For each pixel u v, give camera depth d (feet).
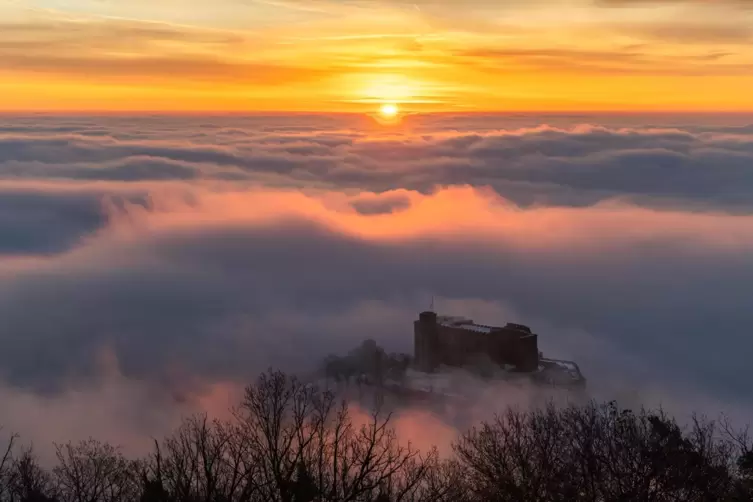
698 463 96.84
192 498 89.25
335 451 96.68
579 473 100.73
